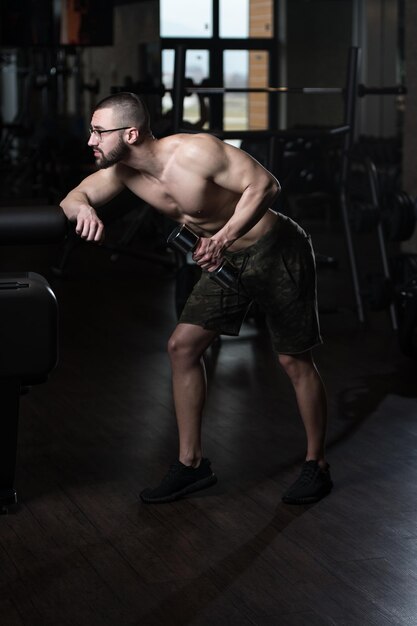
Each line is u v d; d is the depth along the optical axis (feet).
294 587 9.59
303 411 11.84
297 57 48.29
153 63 34.63
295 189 38.32
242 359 18.54
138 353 19.04
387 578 9.78
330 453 13.47
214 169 10.39
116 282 26.66
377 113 46.16
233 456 13.32
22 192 39.37
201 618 8.99
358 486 12.28
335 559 10.21
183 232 10.34
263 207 10.44
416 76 23.56
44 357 10.49
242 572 9.93
